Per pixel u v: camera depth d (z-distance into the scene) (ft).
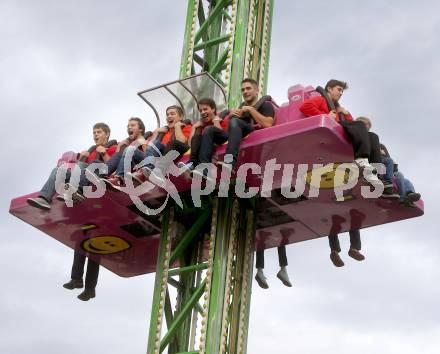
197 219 50.26
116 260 55.77
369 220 49.67
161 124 50.80
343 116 45.47
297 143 44.01
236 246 48.37
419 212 48.60
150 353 46.57
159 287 48.03
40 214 51.72
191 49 54.75
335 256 51.08
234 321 46.91
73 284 54.80
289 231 51.31
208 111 46.19
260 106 45.93
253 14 54.24
